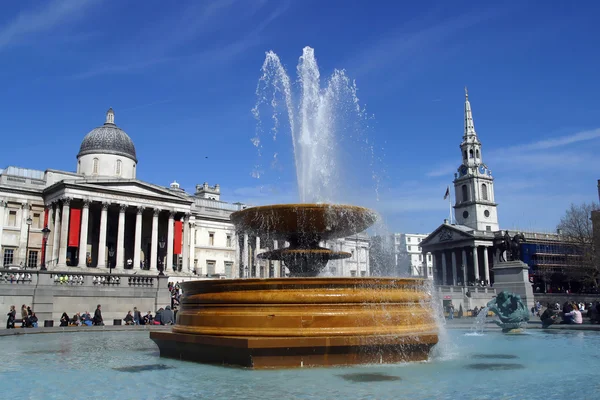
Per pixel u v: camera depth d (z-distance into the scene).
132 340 18.31
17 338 19.47
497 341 16.64
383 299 10.58
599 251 73.00
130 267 69.62
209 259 79.44
